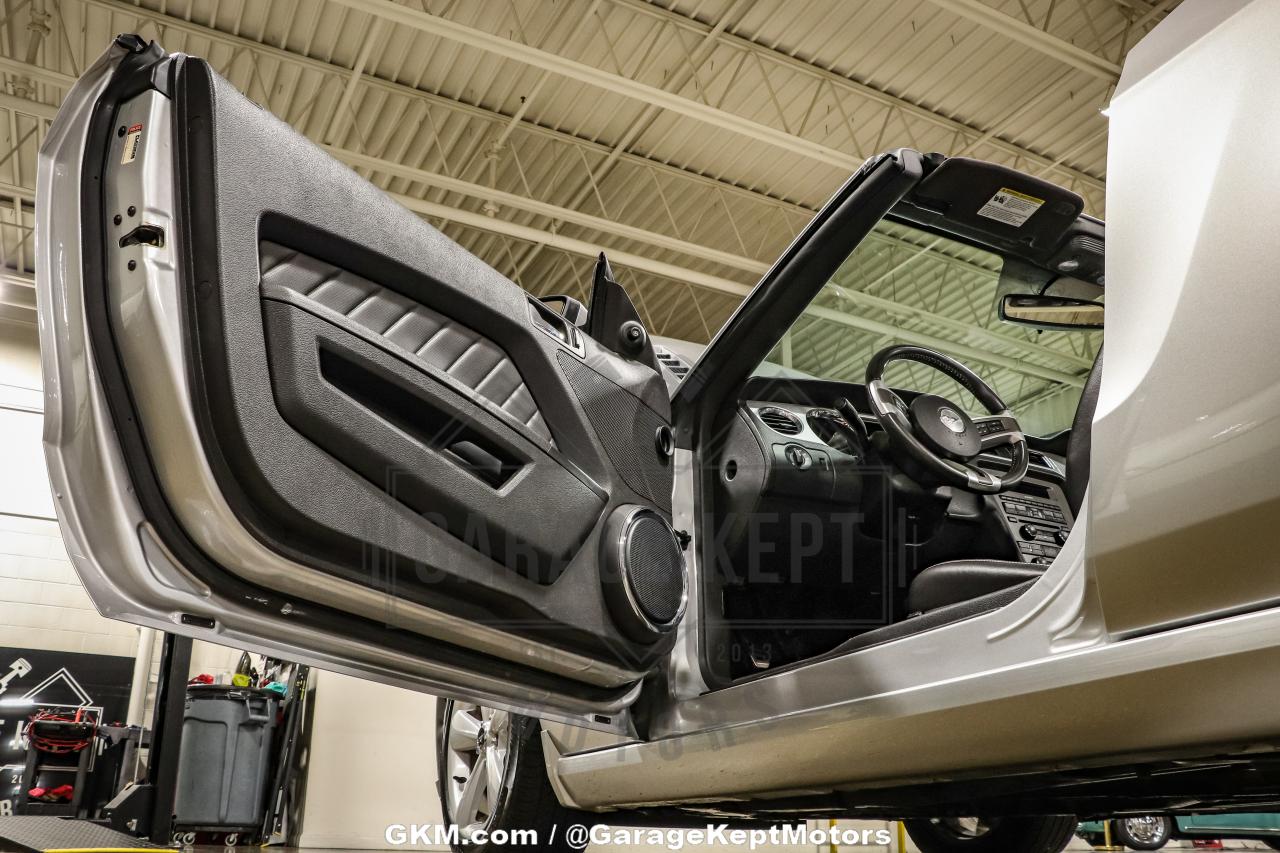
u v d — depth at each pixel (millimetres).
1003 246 1686
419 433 1242
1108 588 995
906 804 1438
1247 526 861
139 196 1023
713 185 7992
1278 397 840
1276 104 898
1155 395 953
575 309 1654
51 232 1049
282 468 1048
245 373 1032
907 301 1823
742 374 1715
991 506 1850
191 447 999
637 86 6004
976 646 1173
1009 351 2016
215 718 4152
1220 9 990
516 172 7984
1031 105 6949
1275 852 4637
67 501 1020
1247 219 899
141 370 1009
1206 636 901
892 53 6531
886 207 1501
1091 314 1858
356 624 1156
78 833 1539
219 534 1024
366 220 1203
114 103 1076
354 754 4254
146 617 1036
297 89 6824
